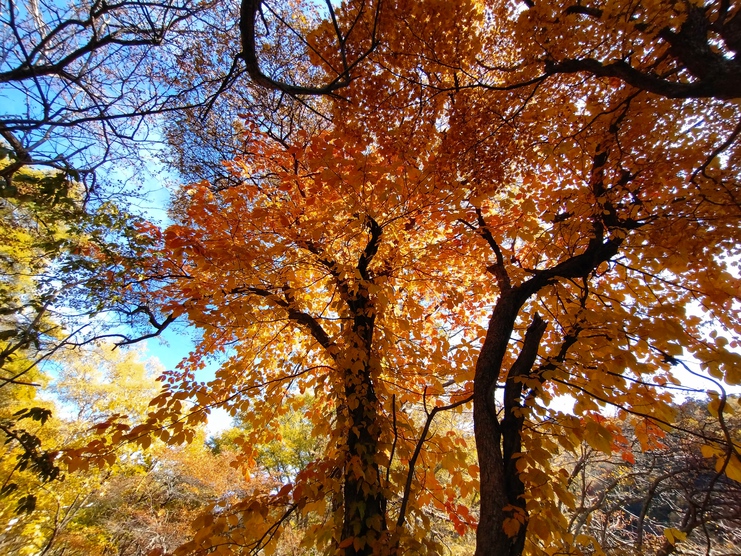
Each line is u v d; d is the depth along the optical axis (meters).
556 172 4.10
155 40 2.82
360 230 4.16
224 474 15.72
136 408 14.33
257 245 4.01
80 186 3.91
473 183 3.83
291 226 4.02
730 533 4.80
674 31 2.51
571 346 3.11
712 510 4.04
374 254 4.47
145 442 3.11
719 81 2.28
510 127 3.71
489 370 3.02
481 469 2.56
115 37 3.05
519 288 3.42
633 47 3.00
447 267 5.04
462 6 3.47
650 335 2.64
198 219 4.02
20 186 2.54
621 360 2.57
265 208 3.97
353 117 3.97
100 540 14.27
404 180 3.68
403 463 3.60
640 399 2.68
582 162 3.71
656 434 2.89
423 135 4.12
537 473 2.31
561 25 3.05
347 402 3.52
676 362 2.55
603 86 3.75
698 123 3.46
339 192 3.56
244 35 2.25
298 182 4.05
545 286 3.37
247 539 2.94
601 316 2.80
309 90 2.49
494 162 3.77
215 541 2.74
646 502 5.33
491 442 2.63
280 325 5.45
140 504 17.28
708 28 2.48
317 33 3.90
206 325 3.89
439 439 3.59
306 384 4.96
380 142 4.02
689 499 3.89
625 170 3.71
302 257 4.48
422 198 3.90
